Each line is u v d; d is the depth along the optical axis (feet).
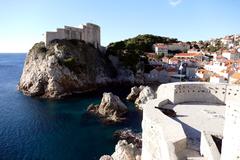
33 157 128.36
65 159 126.82
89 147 141.69
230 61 352.90
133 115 202.28
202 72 328.70
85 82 328.49
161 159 51.72
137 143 143.43
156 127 55.98
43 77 296.71
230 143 36.81
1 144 144.56
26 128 172.86
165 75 363.76
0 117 198.18
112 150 137.90
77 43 363.56
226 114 38.24
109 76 383.65
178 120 68.69
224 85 86.43
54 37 345.10
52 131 167.32
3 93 297.33
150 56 438.81
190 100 89.20
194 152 50.44
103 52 432.66
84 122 185.78
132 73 379.76
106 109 201.87
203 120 68.90
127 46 449.89
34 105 239.50
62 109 224.74
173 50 530.68
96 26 427.33
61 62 312.29
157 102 79.51
